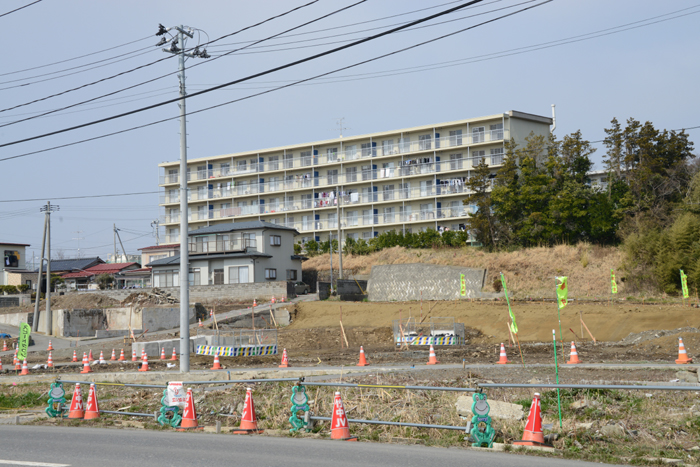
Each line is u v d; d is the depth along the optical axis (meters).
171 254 70.56
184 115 19.67
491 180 55.34
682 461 8.52
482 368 18.41
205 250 55.28
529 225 47.88
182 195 19.69
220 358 27.19
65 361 29.36
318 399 12.81
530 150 51.50
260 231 54.09
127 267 77.00
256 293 47.91
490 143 58.78
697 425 10.50
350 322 38.22
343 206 64.88
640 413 11.59
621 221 45.22
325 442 9.97
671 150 46.78
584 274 41.88
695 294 34.88
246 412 11.23
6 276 70.50
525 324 32.38
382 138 65.06
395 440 10.20
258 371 19.44
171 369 23.45
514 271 44.16
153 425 11.95
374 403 12.57
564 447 9.41
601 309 32.06
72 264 82.25
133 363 26.20
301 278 57.50
